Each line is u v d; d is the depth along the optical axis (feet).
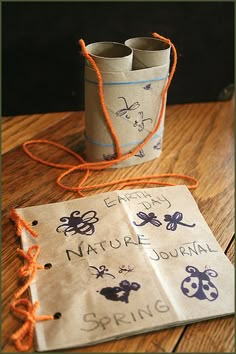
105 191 2.45
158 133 2.68
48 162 2.68
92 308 1.71
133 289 1.79
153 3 3.05
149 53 2.41
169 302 1.74
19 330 1.62
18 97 3.11
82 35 3.04
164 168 2.68
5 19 2.83
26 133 2.98
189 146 2.93
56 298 1.76
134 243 2.02
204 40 3.26
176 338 1.65
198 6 3.14
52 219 2.17
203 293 1.79
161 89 2.53
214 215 2.29
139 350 1.60
